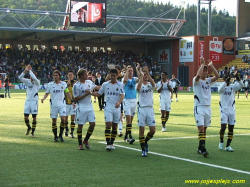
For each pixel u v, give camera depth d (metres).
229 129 9.12
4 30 44.75
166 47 55.94
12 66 51.00
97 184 6.09
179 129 13.02
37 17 99.81
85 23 45.09
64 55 55.88
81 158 8.04
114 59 57.97
